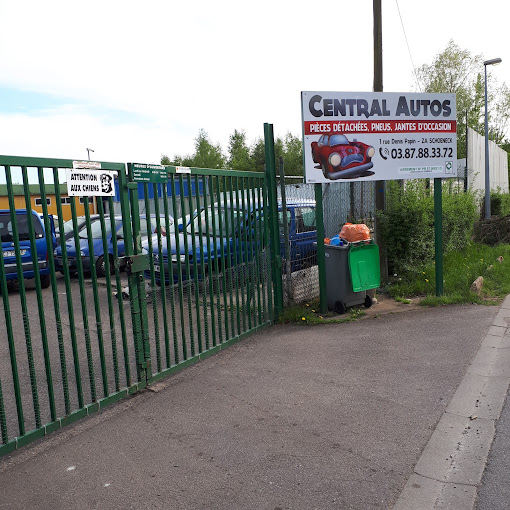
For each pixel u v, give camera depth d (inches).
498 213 866.1
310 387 177.5
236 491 117.4
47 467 129.0
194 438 142.9
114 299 346.0
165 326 190.5
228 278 232.2
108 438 143.9
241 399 168.9
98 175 159.0
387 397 167.5
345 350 217.5
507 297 300.8
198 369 199.8
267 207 261.9
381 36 328.8
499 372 187.2
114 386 184.4
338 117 274.2
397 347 218.5
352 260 273.3
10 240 365.7
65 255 151.0
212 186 214.5
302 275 296.0
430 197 398.0
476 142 776.3
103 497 116.0
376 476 122.4
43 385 189.2
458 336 230.4
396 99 285.3
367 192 371.2
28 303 347.9
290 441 139.9
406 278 341.4
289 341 234.8
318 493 116.1
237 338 236.1
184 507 112.0
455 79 1606.8
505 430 144.2
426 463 127.6
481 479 120.8
